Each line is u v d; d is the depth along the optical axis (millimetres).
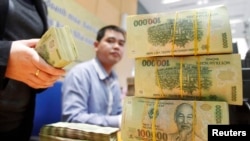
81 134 470
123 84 1837
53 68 415
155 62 430
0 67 414
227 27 377
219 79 385
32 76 429
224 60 384
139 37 434
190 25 398
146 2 3418
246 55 473
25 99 622
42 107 1123
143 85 439
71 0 1471
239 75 376
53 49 398
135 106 441
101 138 450
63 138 483
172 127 401
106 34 1352
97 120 931
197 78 398
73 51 410
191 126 388
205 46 386
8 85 544
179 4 3355
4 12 553
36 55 410
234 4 2842
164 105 414
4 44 430
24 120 656
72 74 1178
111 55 1334
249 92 440
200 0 3146
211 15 390
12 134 631
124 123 447
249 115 434
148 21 431
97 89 1219
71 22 1469
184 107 398
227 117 375
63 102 1111
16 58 414
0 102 552
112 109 1287
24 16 619
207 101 389
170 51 409
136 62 447
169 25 413
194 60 402
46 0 1235
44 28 706
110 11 1940
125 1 2180
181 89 410
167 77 419
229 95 382
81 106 1091
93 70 1263
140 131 427
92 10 1707
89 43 1664
